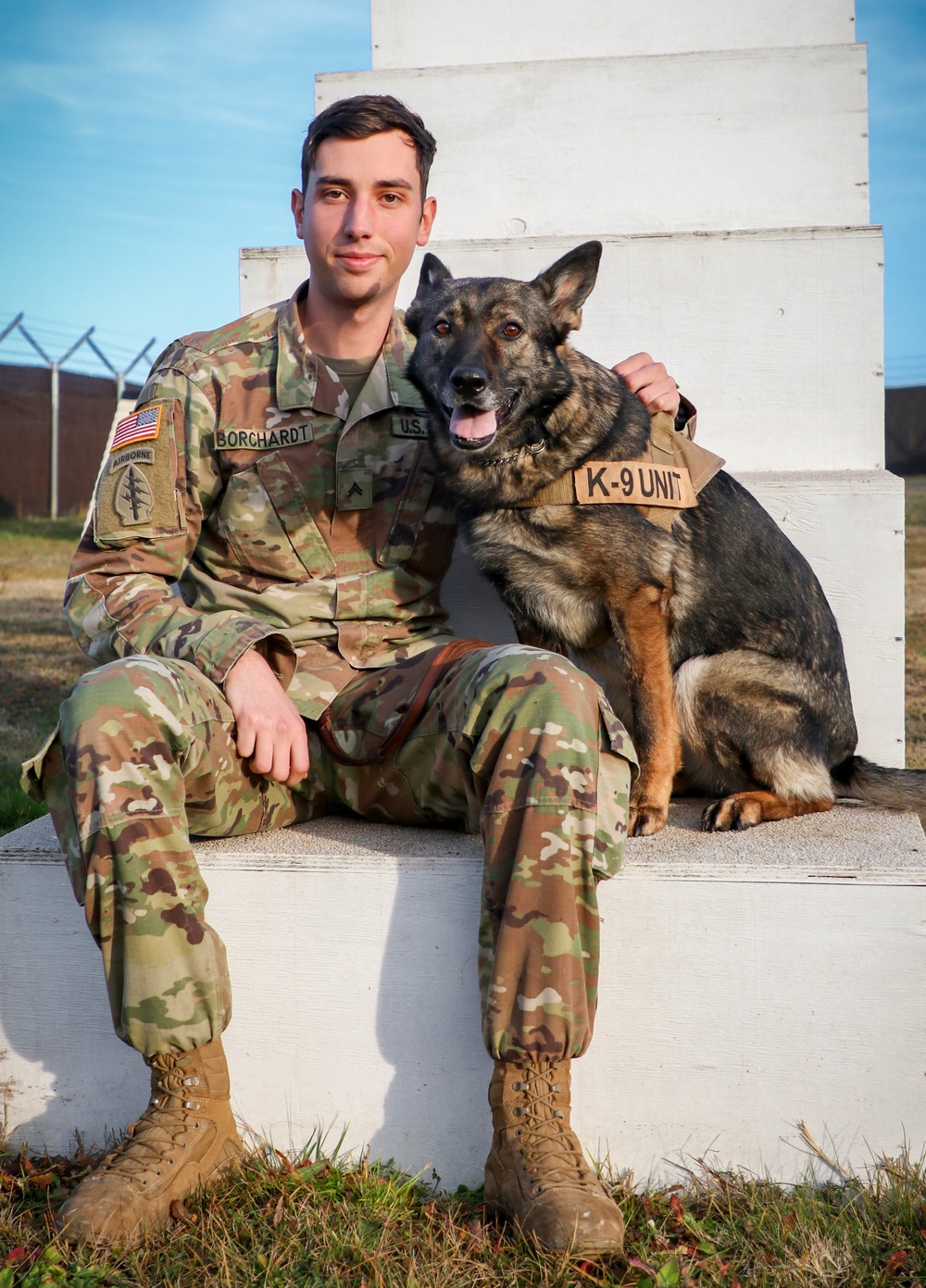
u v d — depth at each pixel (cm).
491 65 414
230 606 249
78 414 1410
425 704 220
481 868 209
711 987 210
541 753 189
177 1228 180
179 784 191
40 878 221
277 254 365
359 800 238
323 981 215
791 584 286
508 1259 173
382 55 449
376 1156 214
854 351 347
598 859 189
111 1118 221
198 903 190
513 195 419
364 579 248
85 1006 221
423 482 258
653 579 268
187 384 244
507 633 325
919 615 730
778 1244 180
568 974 184
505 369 262
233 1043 218
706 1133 211
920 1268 174
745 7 431
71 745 186
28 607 841
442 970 211
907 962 205
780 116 400
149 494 235
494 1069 198
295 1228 183
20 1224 185
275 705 213
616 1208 178
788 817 264
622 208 413
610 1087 212
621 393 280
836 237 344
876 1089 206
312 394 245
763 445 354
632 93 408
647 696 264
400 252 249
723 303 352
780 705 273
